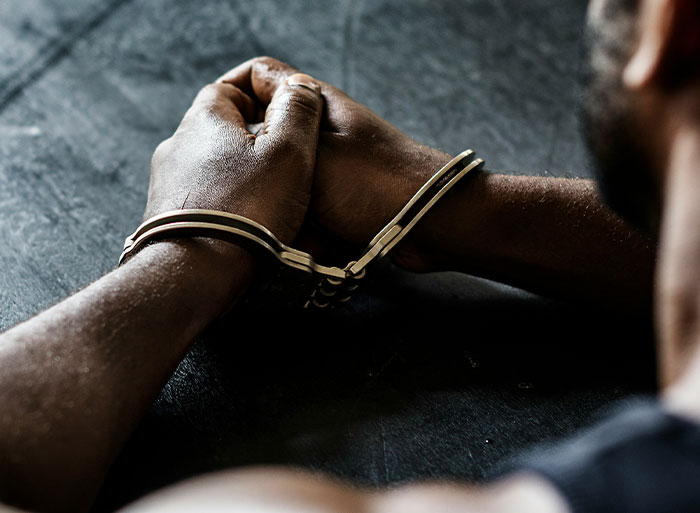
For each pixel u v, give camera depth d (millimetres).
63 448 574
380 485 694
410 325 863
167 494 342
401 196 836
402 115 1209
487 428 755
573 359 831
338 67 1311
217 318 737
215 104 883
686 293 334
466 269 861
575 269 813
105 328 641
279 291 805
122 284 678
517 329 866
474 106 1237
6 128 1153
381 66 1316
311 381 792
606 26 398
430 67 1319
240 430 738
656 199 416
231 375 790
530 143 1166
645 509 283
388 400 779
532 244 814
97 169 1090
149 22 1406
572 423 762
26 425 566
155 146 1142
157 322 667
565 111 1238
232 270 732
